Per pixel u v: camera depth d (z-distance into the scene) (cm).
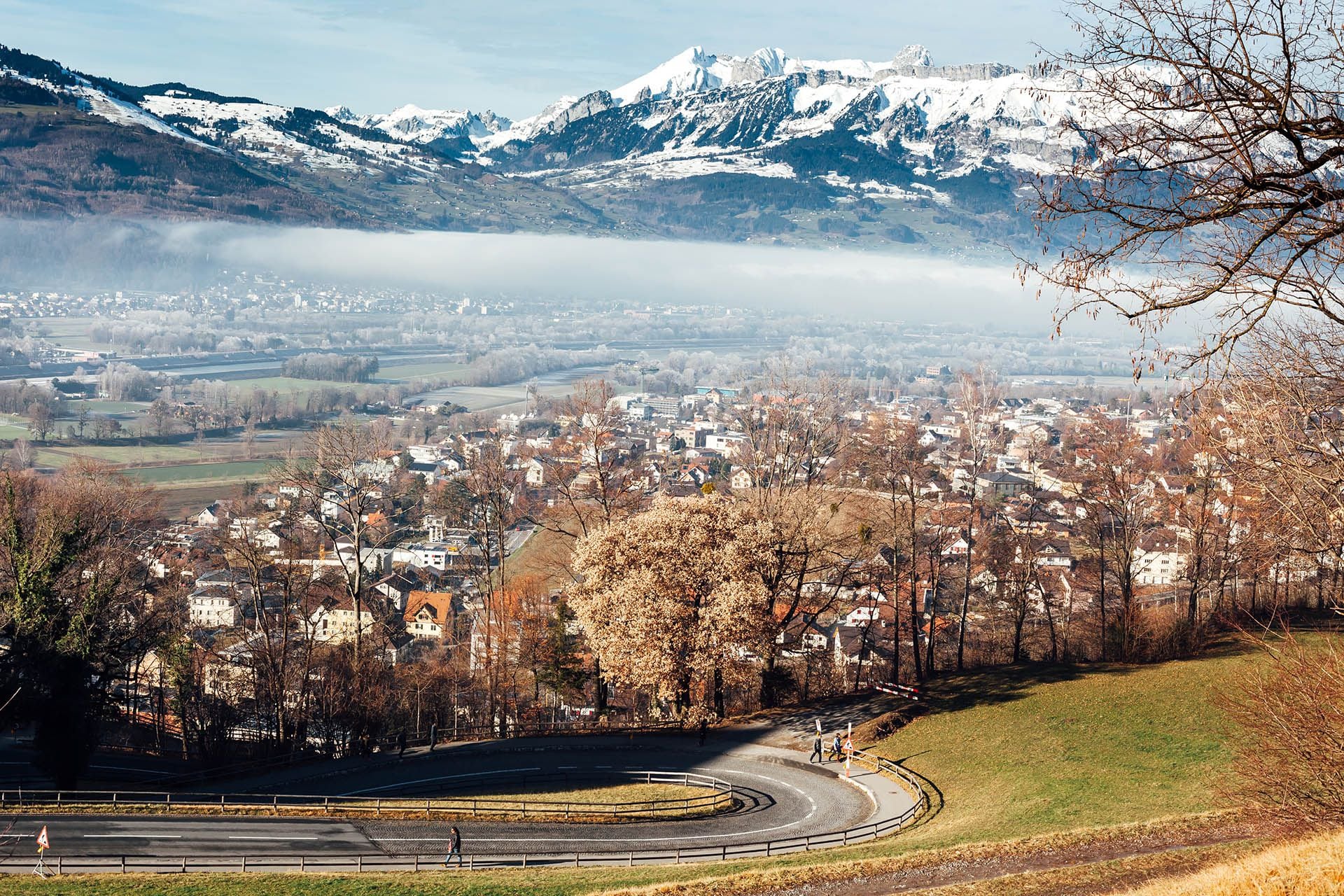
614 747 5881
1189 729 4847
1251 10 1248
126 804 4706
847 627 9381
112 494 7975
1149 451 10106
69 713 5275
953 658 8100
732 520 5988
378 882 3684
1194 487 6769
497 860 4031
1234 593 6712
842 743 5544
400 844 4244
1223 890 2277
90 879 3684
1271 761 3142
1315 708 2909
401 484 15925
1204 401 2416
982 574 9012
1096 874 3216
